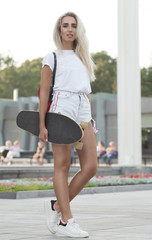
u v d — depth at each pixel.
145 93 52.72
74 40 4.51
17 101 41.75
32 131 4.31
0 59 62.41
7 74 62.59
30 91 62.69
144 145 36.28
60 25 4.46
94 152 4.26
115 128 36.28
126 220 5.38
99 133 36.72
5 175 13.27
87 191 10.10
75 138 4.09
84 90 4.36
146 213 6.23
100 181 11.43
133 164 19.11
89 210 6.66
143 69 52.94
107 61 58.94
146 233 4.30
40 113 4.23
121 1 19.12
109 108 36.59
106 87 58.62
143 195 9.77
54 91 4.36
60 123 4.17
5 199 8.60
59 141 4.16
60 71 4.32
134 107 19.19
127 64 19.17
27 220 5.39
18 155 27.11
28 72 62.88
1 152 27.56
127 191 11.05
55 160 4.27
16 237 4.07
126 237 4.05
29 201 8.16
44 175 14.52
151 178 13.20
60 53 4.38
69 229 4.11
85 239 3.98
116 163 29.16
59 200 4.21
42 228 4.69
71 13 4.46
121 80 19.34
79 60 4.41
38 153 26.52
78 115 4.34
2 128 42.97
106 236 4.12
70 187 4.30
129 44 19.09
